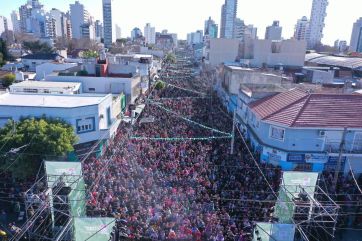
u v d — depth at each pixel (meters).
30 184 21.91
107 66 50.09
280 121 27.56
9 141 21.80
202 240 17.80
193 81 73.38
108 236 14.27
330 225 18.56
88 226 14.16
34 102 29.62
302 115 27.67
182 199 20.64
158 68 84.19
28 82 41.03
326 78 51.16
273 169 26.27
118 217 18.00
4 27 184.75
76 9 182.12
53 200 16.27
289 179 17.00
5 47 85.69
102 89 44.72
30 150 21.91
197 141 31.88
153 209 19.48
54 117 27.16
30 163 21.94
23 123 23.59
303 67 62.84
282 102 31.06
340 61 68.12
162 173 24.12
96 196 20.23
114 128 34.53
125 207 19.44
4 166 21.67
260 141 29.45
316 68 59.94
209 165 25.88
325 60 72.44
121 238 17.53
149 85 56.75
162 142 31.02
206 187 22.50
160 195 20.91
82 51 99.81
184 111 44.47
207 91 61.75
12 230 18.25
